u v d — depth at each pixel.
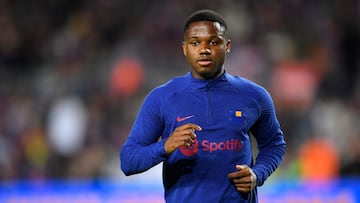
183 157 13.81
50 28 50.31
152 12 50.25
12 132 40.62
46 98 42.00
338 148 37.53
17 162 39.19
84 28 49.34
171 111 14.02
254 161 15.08
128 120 40.56
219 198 13.72
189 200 13.82
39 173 38.56
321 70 44.81
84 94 42.19
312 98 42.53
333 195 28.19
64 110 40.16
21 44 48.88
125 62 43.81
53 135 39.75
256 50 45.56
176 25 48.88
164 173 14.25
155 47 47.16
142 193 29.00
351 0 50.06
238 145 13.87
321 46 46.78
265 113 14.38
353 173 36.34
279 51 45.72
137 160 13.83
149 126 14.20
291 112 40.72
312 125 39.59
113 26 49.94
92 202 29.25
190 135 13.15
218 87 14.14
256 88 14.42
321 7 50.19
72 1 51.59
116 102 42.16
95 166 37.72
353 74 46.31
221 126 13.84
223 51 13.89
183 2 49.84
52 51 48.41
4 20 49.69
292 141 39.25
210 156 13.77
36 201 29.41
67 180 37.44
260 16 48.72
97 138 39.50
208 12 13.99
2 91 42.75
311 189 28.27
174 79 14.46
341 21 49.28
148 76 43.84
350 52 47.50
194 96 14.05
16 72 44.28
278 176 35.44
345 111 41.31
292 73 43.09
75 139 39.50
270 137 14.65
